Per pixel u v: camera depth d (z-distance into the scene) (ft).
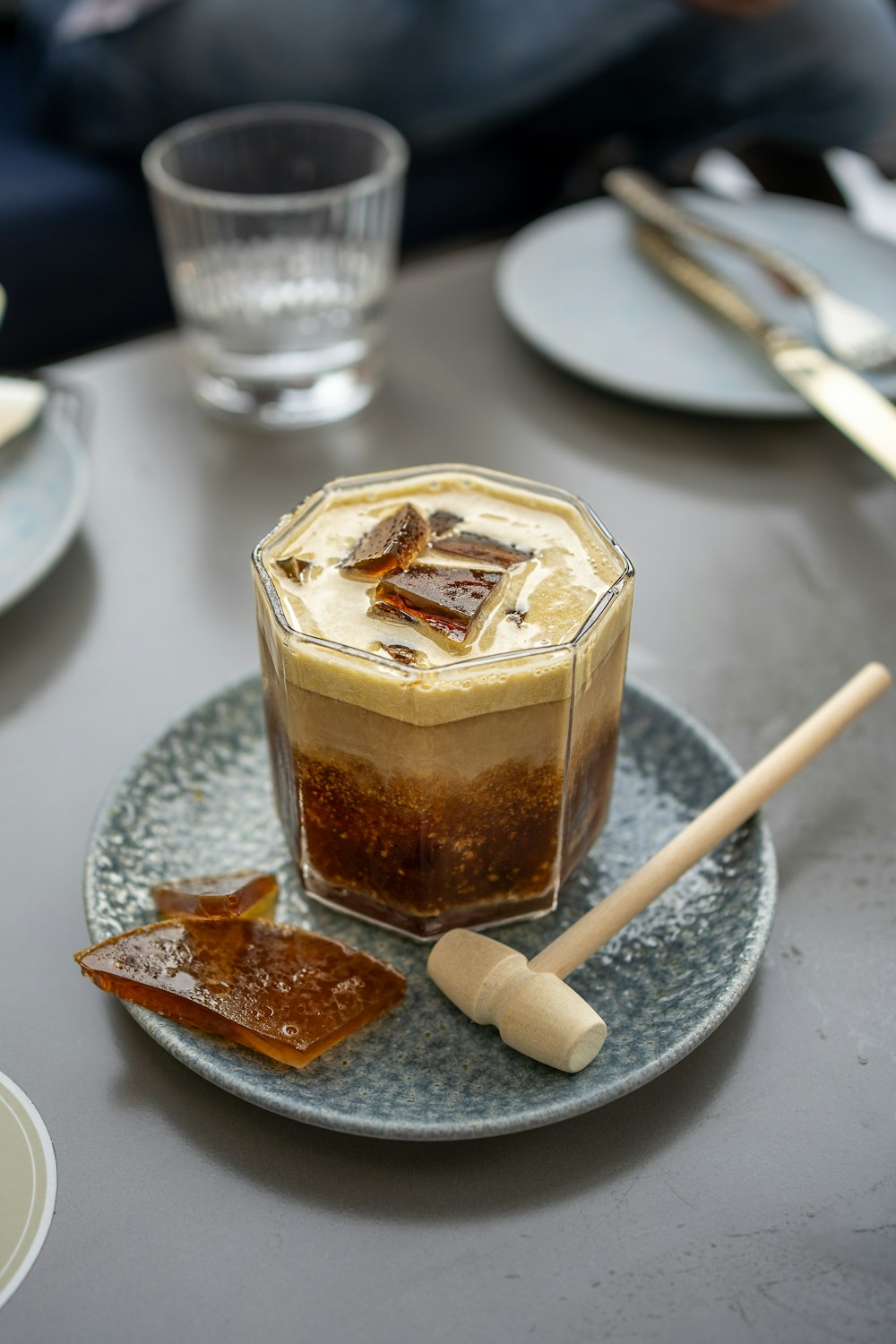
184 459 2.09
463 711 1.35
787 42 3.03
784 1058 1.40
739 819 1.49
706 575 1.91
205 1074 1.33
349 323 2.17
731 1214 1.31
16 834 1.59
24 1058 1.40
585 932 1.42
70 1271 1.28
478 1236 1.30
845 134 3.26
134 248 3.25
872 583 1.90
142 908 1.49
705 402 2.08
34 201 3.13
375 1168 1.33
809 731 1.55
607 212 2.56
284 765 1.46
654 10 2.89
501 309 2.41
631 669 1.78
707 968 1.42
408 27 2.93
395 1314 1.25
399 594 1.38
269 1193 1.32
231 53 2.98
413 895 1.45
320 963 1.41
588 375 2.15
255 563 1.43
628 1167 1.33
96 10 3.09
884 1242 1.29
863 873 1.55
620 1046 1.37
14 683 1.75
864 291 2.36
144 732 1.70
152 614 1.85
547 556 1.47
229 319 2.15
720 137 3.29
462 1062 1.37
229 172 2.27
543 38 2.94
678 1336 1.24
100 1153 1.34
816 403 2.05
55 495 1.91
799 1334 1.24
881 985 1.46
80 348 3.31
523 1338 1.24
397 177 2.17
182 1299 1.26
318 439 2.13
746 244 2.35
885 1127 1.36
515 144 3.64
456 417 2.17
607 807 1.55
